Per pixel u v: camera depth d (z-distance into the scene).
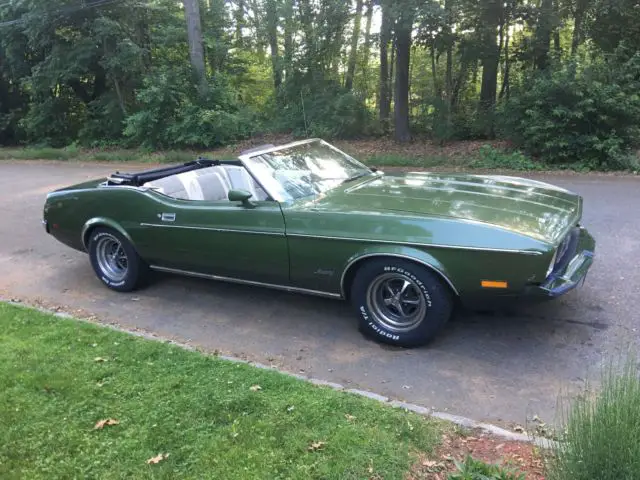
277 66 18.72
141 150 18.94
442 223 3.61
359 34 17.91
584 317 4.25
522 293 3.49
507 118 13.09
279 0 17.89
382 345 3.99
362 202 4.10
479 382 3.42
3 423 2.93
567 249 3.93
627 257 5.56
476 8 14.06
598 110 11.62
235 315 4.68
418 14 13.30
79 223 5.37
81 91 22.44
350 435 2.71
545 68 13.89
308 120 18.28
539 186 4.59
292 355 3.91
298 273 4.18
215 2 21.28
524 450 2.63
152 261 5.07
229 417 2.92
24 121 23.14
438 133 15.41
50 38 20.50
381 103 19.12
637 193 8.87
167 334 4.36
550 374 3.48
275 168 4.48
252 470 2.50
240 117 18.75
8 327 4.27
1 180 14.03
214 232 4.45
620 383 2.29
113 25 19.45
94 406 3.07
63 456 2.66
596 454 2.04
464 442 2.71
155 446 2.70
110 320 4.68
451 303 3.74
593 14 14.23
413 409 3.03
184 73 19.12
